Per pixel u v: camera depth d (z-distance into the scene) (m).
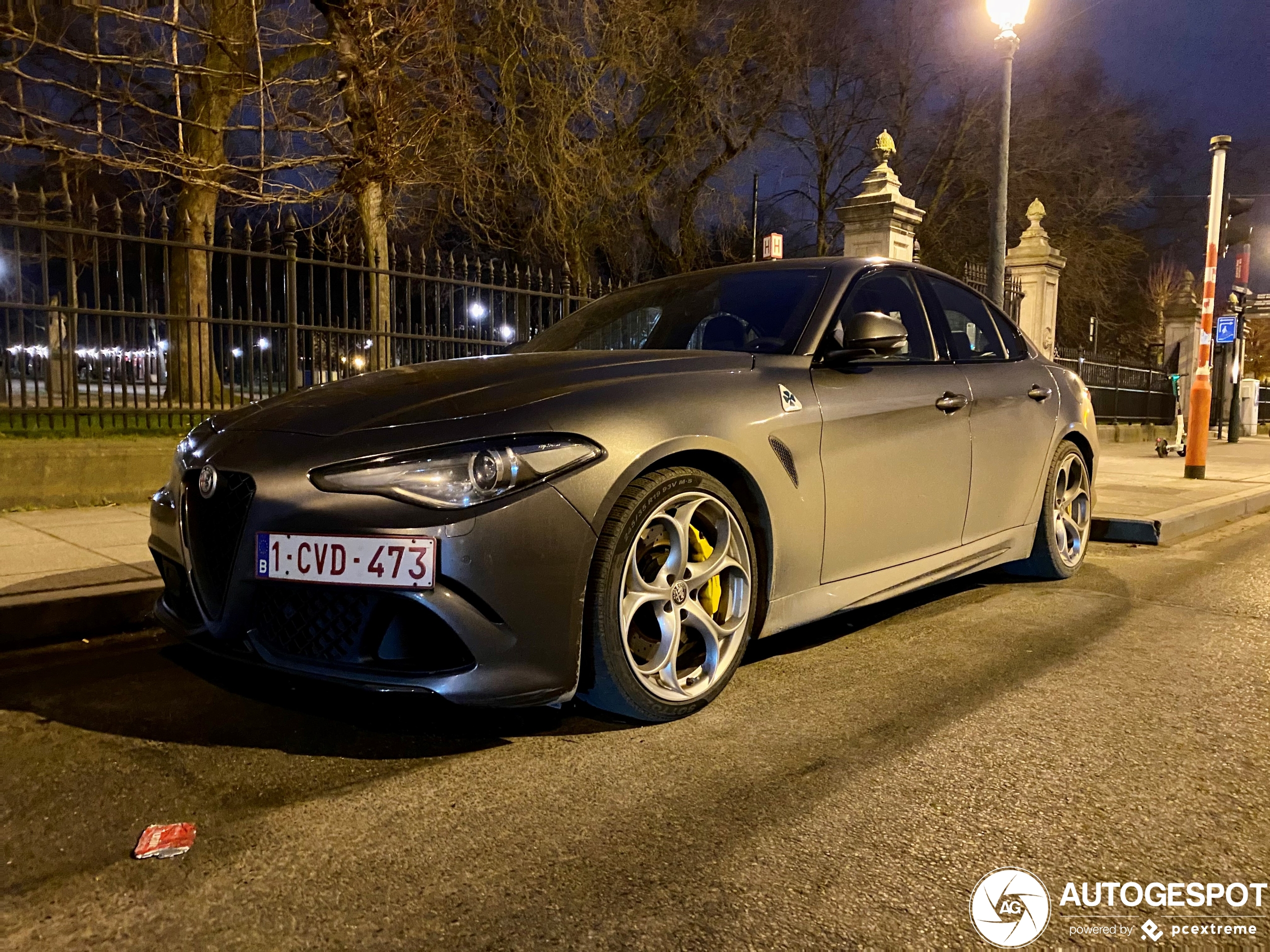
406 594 2.33
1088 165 27.92
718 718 2.88
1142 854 2.07
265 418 2.80
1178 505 7.46
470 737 2.71
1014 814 2.25
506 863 2.01
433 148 13.05
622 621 2.62
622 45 16.28
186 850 2.06
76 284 6.43
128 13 6.58
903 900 1.88
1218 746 2.69
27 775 2.45
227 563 2.58
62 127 6.53
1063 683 3.26
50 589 3.96
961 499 3.94
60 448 6.43
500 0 14.93
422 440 2.46
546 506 2.44
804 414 3.13
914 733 2.77
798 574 3.13
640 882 1.94
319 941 1.74
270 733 2.74
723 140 22.12
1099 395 17.38
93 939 1.74
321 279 7.51
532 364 3.02
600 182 16.77
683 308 3.85
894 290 3.95
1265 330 41.44
